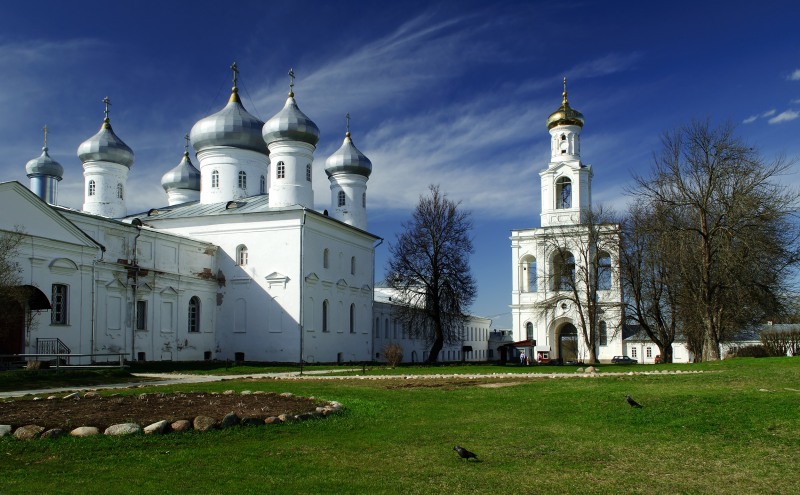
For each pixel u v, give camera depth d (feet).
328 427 52.80
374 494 34.60
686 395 63.26
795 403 55.36
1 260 114.32
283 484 36.32
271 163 208.64
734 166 144.87
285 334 190.39
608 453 44.24
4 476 37.96
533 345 224.74
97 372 111.75
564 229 232.94
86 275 148.66
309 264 196.65
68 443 45.09
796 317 158.51
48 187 240.32
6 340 129.49
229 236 199.41
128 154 226.17
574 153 269.03
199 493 34.53
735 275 142.72
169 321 177.88
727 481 37.58
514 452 44.50
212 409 57.06
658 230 152.46
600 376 98.84
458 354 346.95
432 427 54.03
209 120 219.61
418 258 211.82
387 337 264.11
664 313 173.68
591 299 198.39
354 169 243.81
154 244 175.11
